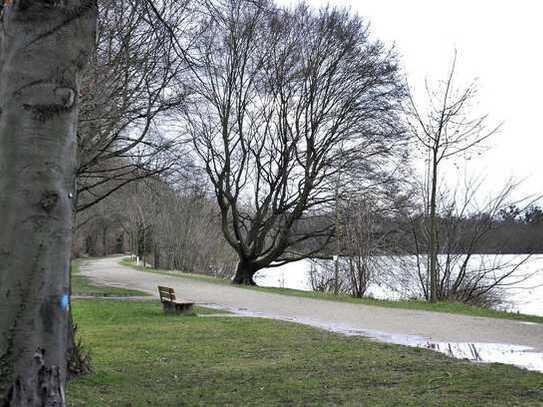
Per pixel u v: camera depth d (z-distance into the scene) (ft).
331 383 24.84
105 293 81.71
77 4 11.28
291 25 101.60
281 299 72.90
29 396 10.41
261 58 103.04
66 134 11.14
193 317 52.39
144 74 44.27
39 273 10.62
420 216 81.66
